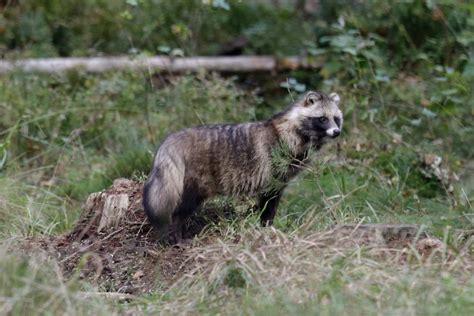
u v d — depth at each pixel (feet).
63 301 28.71
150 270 35.35
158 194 36.94
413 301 27.78
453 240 35.24
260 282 29.86
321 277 29.81
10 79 55.06
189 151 38.04
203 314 29.30
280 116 40.09
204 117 52.95
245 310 28.32
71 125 53.26
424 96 53.93
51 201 46.83
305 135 40.63
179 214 37.86
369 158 49.90
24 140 51.55
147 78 56.49
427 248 34.01
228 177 38.75
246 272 30.48
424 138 51.52
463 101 51.93
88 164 50.26
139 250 36.63
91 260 36.11
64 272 35.55
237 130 39.09
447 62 56.80
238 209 40.11
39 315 27.78
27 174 49.03
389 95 54.49
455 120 50.90
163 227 37.09
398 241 35.06
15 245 36.94
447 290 29.09
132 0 56.24
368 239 34.24
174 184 37.32
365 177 48.06
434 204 45.62
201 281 31.30
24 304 28.07
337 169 48.06
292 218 42.52
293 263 30.63
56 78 56.65
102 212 38.86
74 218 43.93
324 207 42.09
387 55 57.52
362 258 31.48
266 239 33.50
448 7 57.16
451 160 49.26
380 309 27.30
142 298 31.83
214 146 38.42
